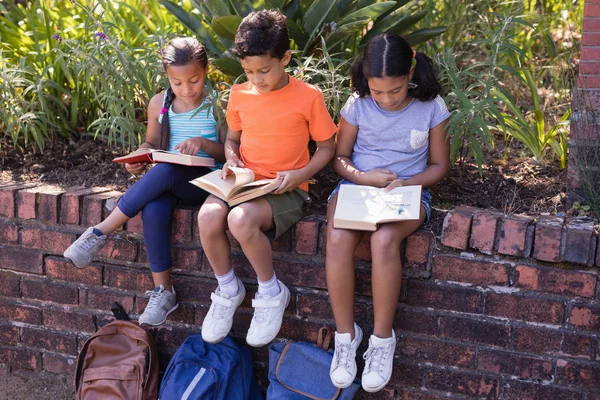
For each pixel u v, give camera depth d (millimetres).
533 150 3053
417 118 2586
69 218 2865
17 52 3576
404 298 2576
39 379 3070
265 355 2824
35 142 3426
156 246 2680
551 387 2506
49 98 3410
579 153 2586
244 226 2430
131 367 2727
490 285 2482
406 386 2668
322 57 3139
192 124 2834
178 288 2824
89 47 3152
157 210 2656
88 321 2969
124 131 3146
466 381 2592
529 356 2506
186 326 2865
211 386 2570
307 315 2707
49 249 2926
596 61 2566
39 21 3711
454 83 2873
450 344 2574
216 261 2574
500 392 2566
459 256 2494
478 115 2775
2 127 3471
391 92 2439
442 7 4043
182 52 2637
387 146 2625
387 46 2400
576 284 2398
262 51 2389
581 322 2424
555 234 2379
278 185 2494
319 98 2578
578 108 2607
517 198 2770
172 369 2645
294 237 2637
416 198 2414
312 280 2658
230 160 2619
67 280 2951
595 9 2535
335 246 2443
